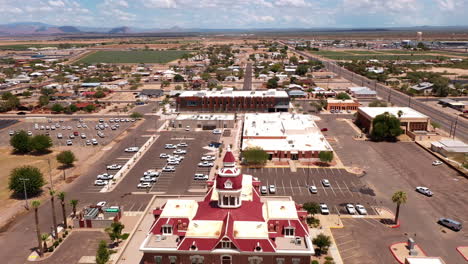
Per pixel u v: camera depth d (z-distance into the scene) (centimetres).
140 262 8569
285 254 7831
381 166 16725
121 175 16038
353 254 9962
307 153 17338
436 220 11838
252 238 7881
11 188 13888
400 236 10862
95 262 9794
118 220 11969
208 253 7875
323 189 14338
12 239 11138
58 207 13225
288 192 14075
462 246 10338
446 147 17838
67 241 10875
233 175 8550
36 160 18262
